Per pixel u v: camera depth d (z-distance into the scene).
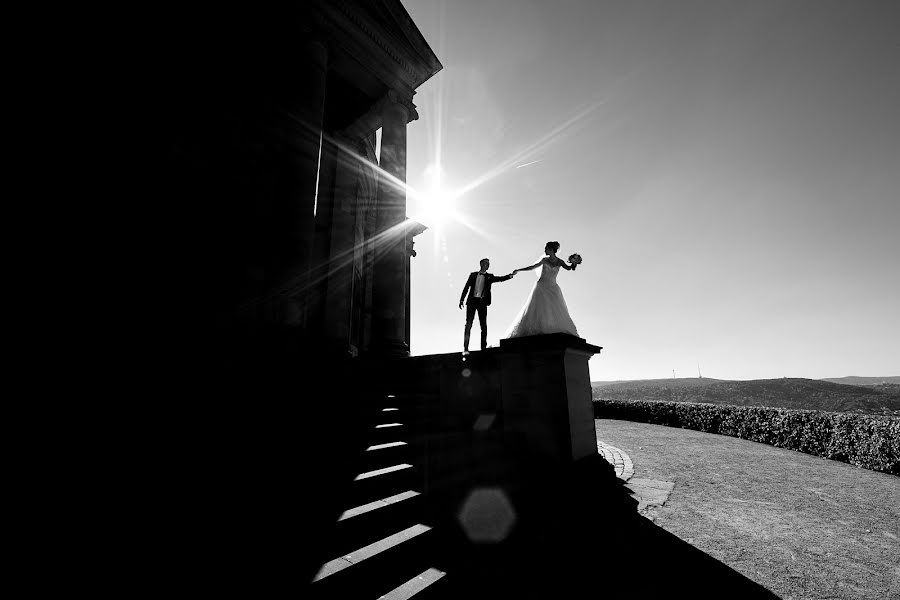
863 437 8.94
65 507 2.82
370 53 9.95
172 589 2.17
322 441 4.26
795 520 5.16
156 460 3.57
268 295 7.09
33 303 5.02
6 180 5.09
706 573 3.64
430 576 2.93
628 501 5.79
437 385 6.70
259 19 8.29
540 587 3.17
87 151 5.97
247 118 8.32
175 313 6.57
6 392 4.20
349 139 12.58
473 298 6.95
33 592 2.04
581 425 6.01
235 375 5.77
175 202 7.00
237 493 3.22
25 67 5.46
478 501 4.32
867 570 3.78
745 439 13.56
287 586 2.32
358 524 3.14
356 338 12.38
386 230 9.88
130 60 6.76
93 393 4.61
